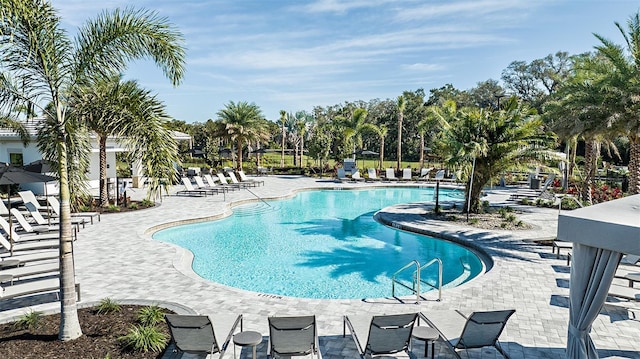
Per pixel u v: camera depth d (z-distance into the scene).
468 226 15.31
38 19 5.65
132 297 8.09
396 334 5.50
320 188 27.75
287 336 5.39
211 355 5.68
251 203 22.00
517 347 6.19
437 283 10.17
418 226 15.38
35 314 6.70
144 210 18.05
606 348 6.15
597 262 4.58
